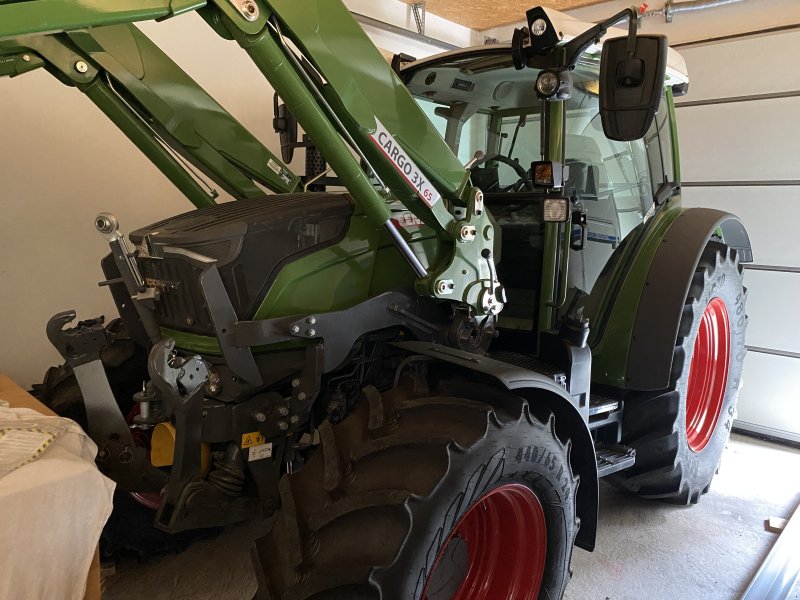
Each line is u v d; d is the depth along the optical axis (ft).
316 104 4.57
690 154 12.91
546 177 6.43
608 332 7.81
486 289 5.94
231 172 6.91
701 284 7.91
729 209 12.50
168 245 5.21
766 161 11.95
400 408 4.79
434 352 5.16
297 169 11.69
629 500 9.08
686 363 7.76
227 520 5.24
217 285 4.85
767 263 12.13
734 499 9.16
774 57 11.66
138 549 6.71
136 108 6.38
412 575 4.07
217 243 5.06
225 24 4.21
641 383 7.54
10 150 8.43
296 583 4.16
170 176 6.66
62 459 4.42
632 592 6.75
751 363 12.42
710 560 7.44
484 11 14.29
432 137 5.41
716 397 9.20
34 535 4.08
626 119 4.93
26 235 8.69
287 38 4.46
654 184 8.58
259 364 5.19
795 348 11.88
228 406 5.09
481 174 7.72
